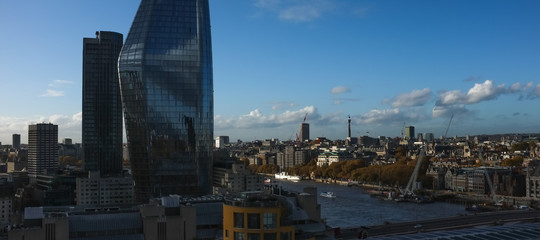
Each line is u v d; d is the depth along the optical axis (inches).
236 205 5039.4
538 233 7027.6
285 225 5068.9
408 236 6934.1
